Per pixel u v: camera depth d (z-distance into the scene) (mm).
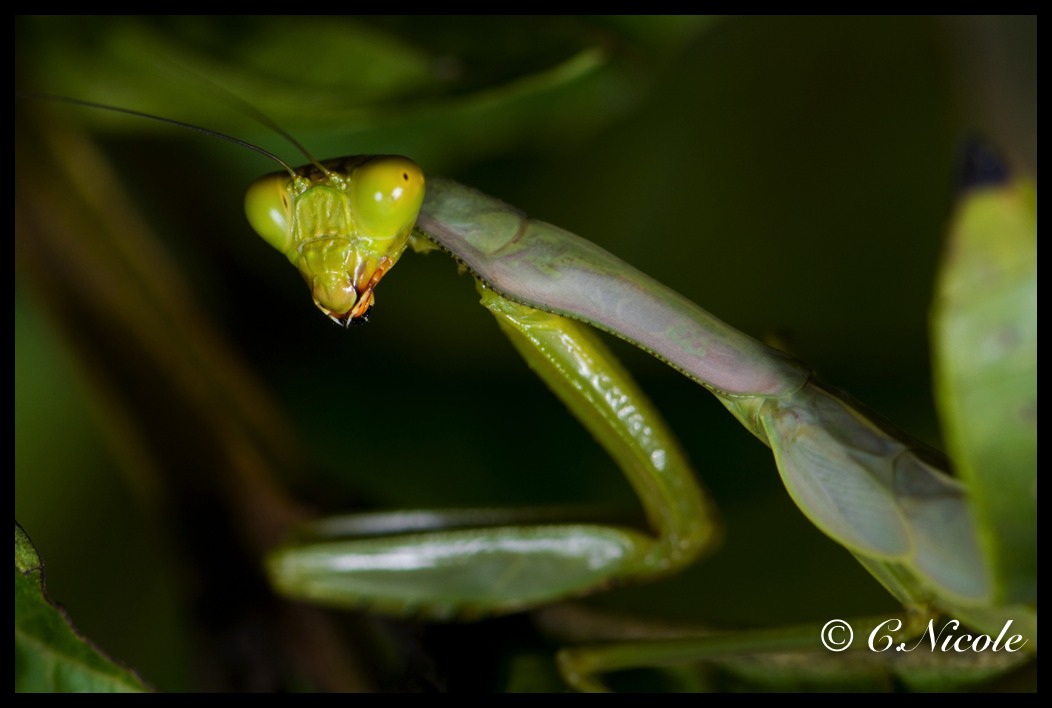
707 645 139
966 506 133
